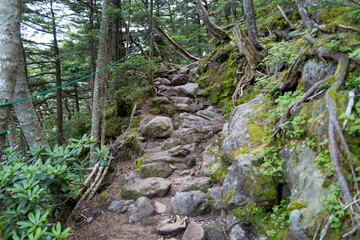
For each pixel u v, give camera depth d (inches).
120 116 275.4
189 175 148.8
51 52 411.2
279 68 158.6
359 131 65.5
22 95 127.4
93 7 317.1
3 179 92.5
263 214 91.9
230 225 96.9
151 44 291.6
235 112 154.9
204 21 297.4
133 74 276.7
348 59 81.0
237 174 101.3
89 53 351.3
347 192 60.8
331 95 75.0
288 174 87.7
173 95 293.9
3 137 87.7
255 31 220.2
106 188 162.9
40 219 84.4
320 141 75.8
